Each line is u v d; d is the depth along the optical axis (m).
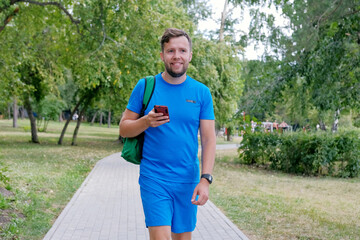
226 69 25.23
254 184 11.96
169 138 2.88
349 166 14.72
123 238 5.54
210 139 2.96
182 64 2.86
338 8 8.57
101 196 8.74
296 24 9.63
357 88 9.70
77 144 27.28
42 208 7.22
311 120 24.42
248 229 6.31
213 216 7.02
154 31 14.22
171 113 2.89
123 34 14.29
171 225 2.92
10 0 12.45
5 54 16.25
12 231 5.30
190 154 2.92
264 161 17.70
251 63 12.55
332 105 11.30
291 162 15.77
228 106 25.36
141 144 2.94
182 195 2.89
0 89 16.23
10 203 6.90
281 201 9.04
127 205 7.85
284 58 11.25
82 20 14.51
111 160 17.16
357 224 7.01
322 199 9.70
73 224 6.19
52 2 14.02
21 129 43.50
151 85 2.95
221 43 24.77
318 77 10.89
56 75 22.67
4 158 15.11
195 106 2.93
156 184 2.85
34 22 17.03
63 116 94.00
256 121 14.89
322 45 10.15
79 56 16.83
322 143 14.70
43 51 21.50
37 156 16.92
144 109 2.95
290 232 6.17
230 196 9.38
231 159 20.31
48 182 10.01
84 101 26.75
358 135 15.10
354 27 9.20
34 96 25.42
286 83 12.54
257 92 13.58
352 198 10.05
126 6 13.15
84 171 13.26
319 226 6.66
